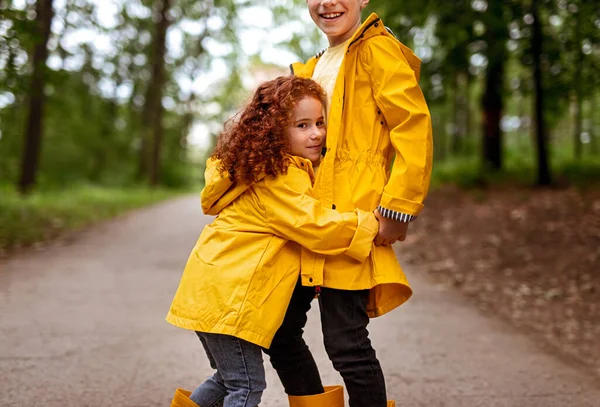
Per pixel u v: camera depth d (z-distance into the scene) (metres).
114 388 3.39
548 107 14.23
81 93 23.77
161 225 12.34
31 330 4.51
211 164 2.39
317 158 2.29
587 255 7.18
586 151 25.92
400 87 2.18
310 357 2.48
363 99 2.27
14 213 11.30
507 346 4.41
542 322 5.16
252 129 2.21
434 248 8.78
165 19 26.14
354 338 2.22
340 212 2.22
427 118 2.16
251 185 2.22
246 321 2.10
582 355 4.26
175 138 33.88
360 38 2.25
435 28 12.62
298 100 2.23
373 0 12.37
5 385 3.38
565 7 11.04
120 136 30.31
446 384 3.56
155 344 4.23
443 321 5.11
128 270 7.11
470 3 11.38
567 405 3.26
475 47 13.23
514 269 7.14
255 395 2.21
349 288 2.18
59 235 9.98
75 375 3.58
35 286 6.08
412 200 2.14
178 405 2.43
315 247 2.12
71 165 28.00
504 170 15.52
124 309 5.22
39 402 3.16
